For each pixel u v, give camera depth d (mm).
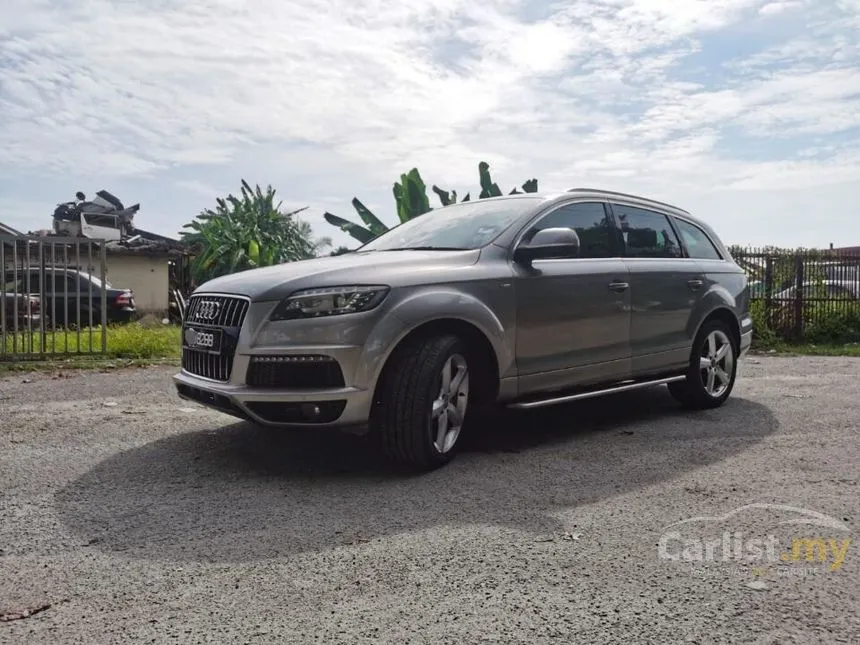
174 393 6988
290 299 4004
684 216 6395
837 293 14672
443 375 4238
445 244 5023
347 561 2904
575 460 4500
